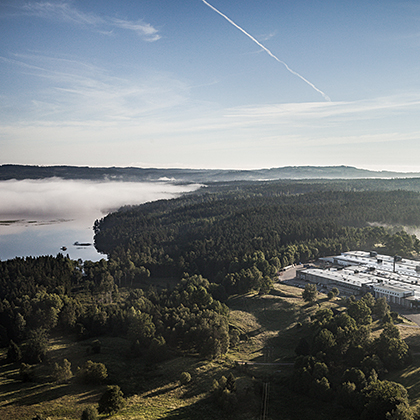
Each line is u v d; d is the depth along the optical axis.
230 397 104.50
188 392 112.94
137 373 123.94
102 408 98.44
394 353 114.62
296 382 112.31
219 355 137.50
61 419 95.56
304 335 150.62
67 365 118.88
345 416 97.50
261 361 135.50
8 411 99.00
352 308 147.88
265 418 99.31
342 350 122.19
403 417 83.31
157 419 97.75
